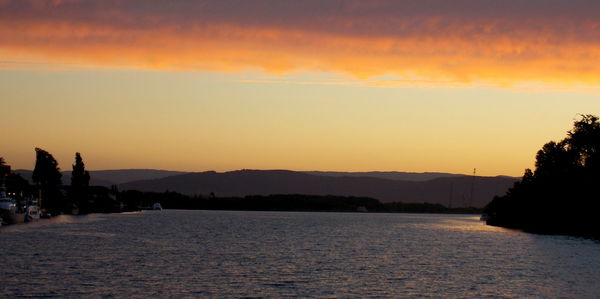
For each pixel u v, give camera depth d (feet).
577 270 338.34
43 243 474.49
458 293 265.34
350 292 265.75
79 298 246.27
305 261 375.25
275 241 542.16
